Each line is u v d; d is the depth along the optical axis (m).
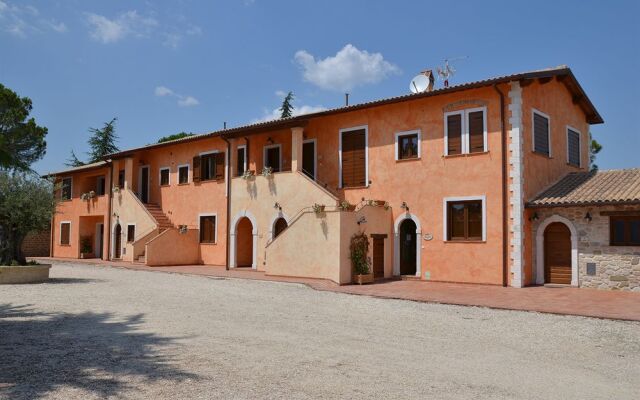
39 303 12.44
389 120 19.77
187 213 26.70
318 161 21.88
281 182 21.61
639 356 8.01
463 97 17.98
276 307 12.32
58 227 34.12
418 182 18.88
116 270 22.64
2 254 17.77
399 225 19.30
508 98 17.09
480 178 17.47
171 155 27.97
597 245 16.08
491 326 10.27
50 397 5.44
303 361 7.14
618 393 6.11
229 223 23.78
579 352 8.22
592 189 16.95
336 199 19.23
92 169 31.34
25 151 32.81
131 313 11.05
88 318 10.40
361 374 6.56
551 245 17.11
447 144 18.30
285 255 19.41
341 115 21.20
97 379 6.11
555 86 19.78
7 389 5.70
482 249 17.27
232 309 11.85
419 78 21.88
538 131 18.27
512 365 7.29
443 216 18.19
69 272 21.48
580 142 21.91
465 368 7.04
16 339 8.35
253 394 5.64
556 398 5.84
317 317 11.00
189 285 16.84
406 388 6.01
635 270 15.36
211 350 7.69
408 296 14.25
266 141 23.73
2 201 17.39
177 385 5.91
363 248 17.89
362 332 9.45
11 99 32.09
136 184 30.02
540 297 14.14
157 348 7.77
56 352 7.46
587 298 13.91
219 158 25.14
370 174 20.14
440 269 18.11
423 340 8.86
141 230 27.17
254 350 7.75
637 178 16.95
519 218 16.66
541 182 18.12
